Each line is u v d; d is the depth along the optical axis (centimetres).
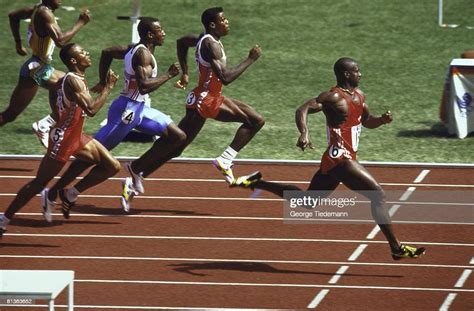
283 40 7662
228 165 4694
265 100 6462
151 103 6394
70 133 4259
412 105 6381
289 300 3756
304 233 4434
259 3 8388
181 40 4850
